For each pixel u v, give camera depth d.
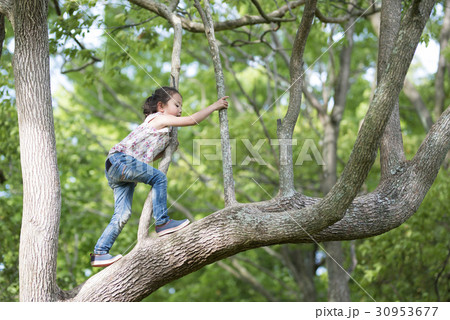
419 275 7.77
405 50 3.45
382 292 7.86
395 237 7.26
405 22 3.49
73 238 9.35
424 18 3.48
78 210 9.54
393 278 7.86
